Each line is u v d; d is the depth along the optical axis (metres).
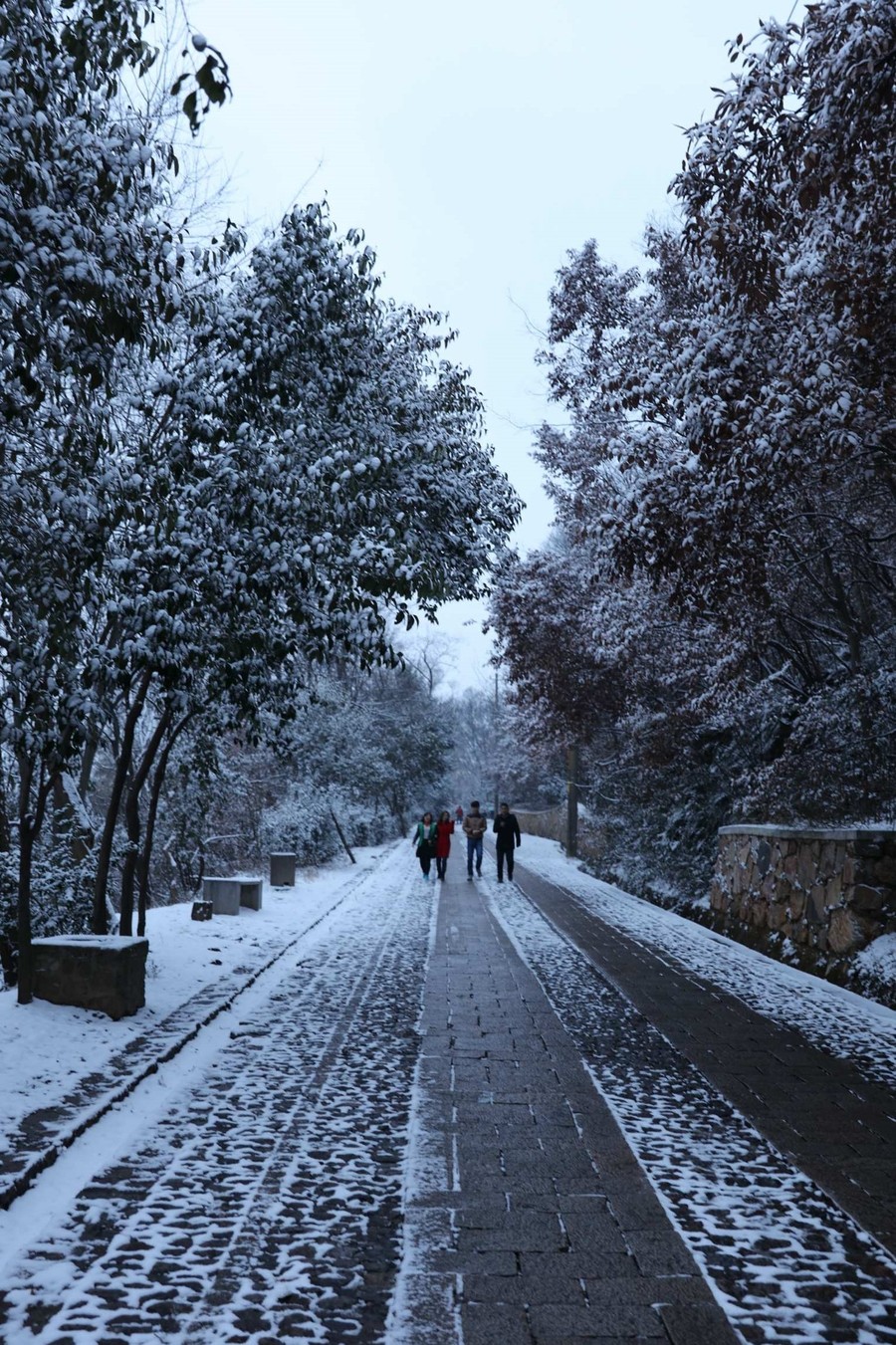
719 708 16.25
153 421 9.32
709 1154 5.66
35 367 6.60
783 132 7.80
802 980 11.47
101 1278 4.05
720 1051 8.08
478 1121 6.19
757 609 12.34
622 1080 7.20
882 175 7.64
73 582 7.14
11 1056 6.89
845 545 12.20
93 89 6.80
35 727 7.50
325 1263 4.24
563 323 19.72
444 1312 3.85
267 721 12.28
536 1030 8.79
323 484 9.10
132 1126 5.90
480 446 13.55
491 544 13.08
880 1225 4.68
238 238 9.37
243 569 8.48
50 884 10.45
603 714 23.22
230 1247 4.36
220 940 13.38
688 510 9.50
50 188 5.88
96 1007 8.31
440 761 49.22
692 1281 4.11
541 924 16.75
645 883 21.75
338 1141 5.78
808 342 8.33
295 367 9.68
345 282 9.97
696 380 8.85
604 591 18.61
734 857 16.08
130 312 6.57
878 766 12.25
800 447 8.59
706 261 9.12
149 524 8.34
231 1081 6.96
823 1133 6.03
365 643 9.36
